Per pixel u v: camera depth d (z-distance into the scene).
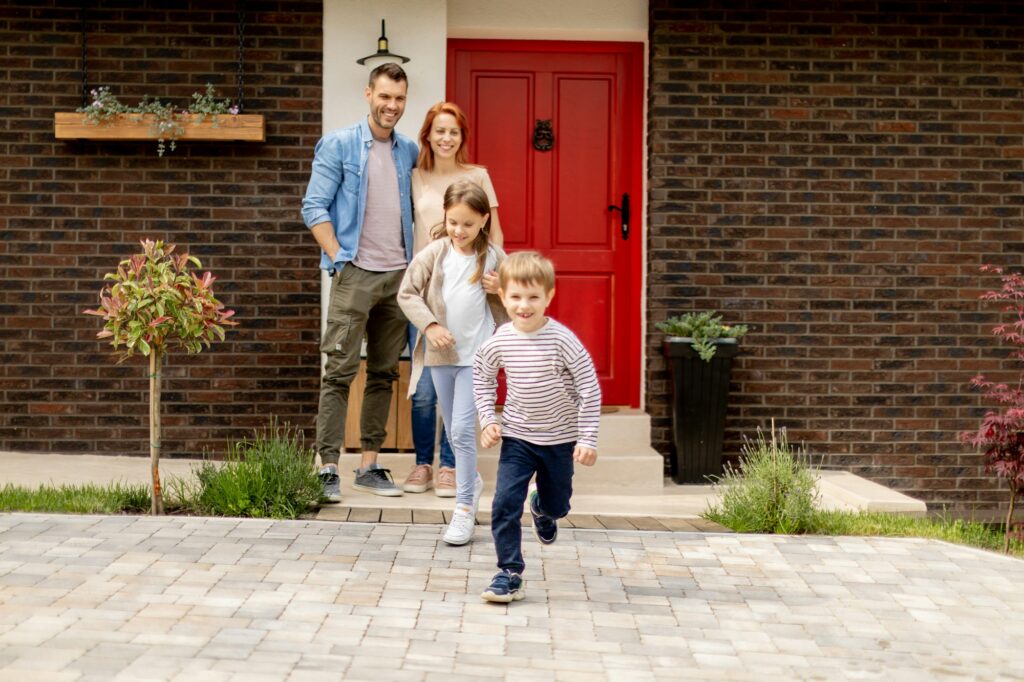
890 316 7.48
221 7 7.22
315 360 7.30
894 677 3.57
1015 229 7.52
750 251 7.42
